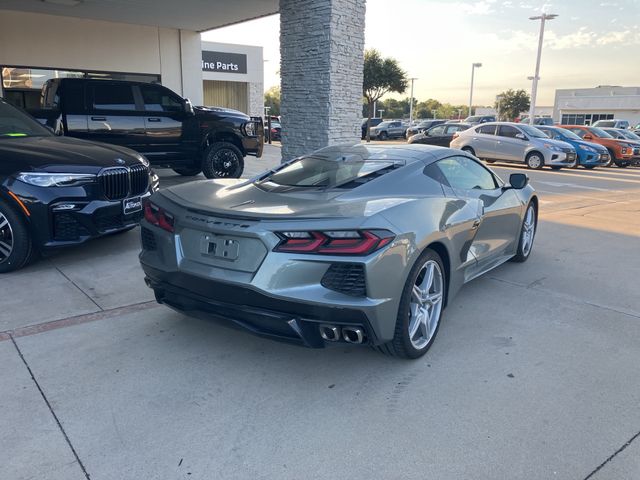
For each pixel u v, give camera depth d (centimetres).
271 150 2078
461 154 444
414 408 283
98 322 386
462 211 375
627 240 673
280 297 277
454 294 381
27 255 483
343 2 838
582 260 575
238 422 269
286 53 903
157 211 340
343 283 277
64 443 250
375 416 275
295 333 282
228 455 244
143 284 467
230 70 2809
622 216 848
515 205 495
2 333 363
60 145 541
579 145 1725
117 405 282
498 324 396
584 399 292
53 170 479
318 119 874
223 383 306
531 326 393
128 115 901
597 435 259
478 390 301
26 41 1211
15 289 447
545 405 286
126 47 1355
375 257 276
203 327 381
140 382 305
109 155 536
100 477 228
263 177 397
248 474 231
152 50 1400
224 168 1024
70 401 284
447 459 241
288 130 929
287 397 293
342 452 246
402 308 305
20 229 473
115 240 615
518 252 541
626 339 371
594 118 6094
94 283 466
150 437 256
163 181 1062
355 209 297
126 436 256
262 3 1116
